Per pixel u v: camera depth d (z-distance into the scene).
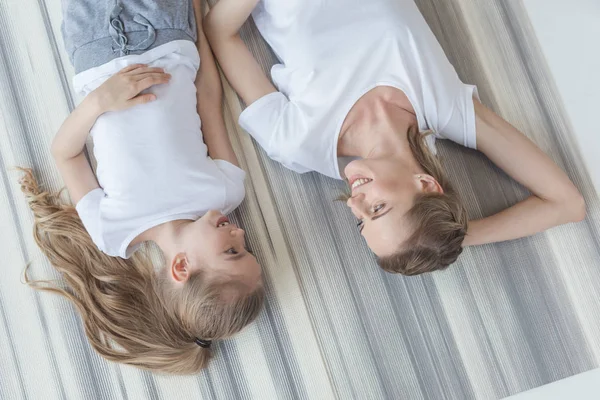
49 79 1.33
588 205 1.38
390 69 1.17
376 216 1.09
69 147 1.18
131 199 1.13
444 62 1.20
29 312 1.29
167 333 1.23
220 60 1.29
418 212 1.08
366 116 1.18
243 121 1.25
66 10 1.19
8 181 1.31
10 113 1.32
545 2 1.42
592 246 1.38
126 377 1.29
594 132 1.40
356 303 1.33
